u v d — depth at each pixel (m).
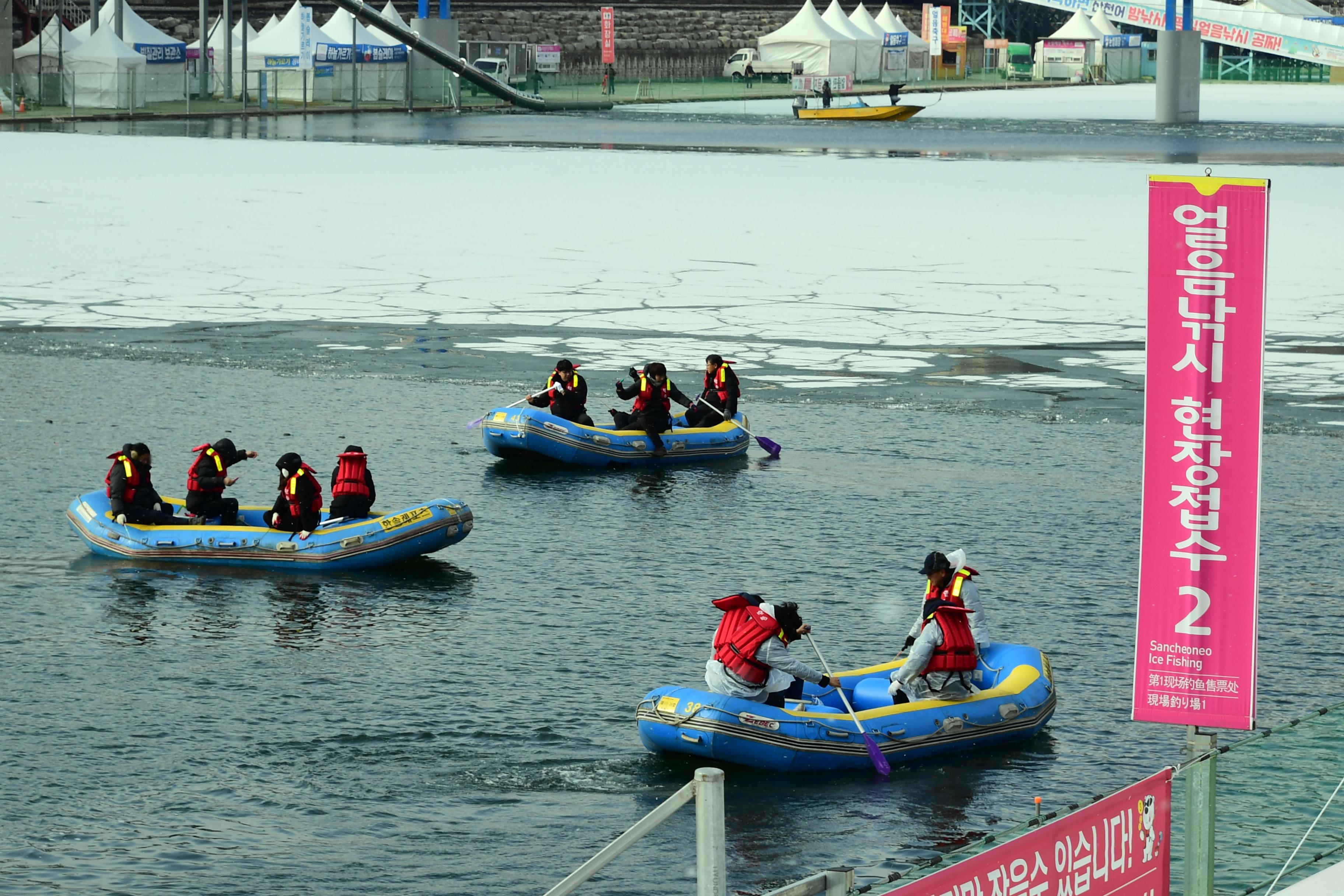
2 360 52.84
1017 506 36.62
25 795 19.97
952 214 93.50
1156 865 13.55
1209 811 13.75
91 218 88.88
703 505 36.88
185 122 162.12
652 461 41.34
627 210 94.88
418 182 108.69
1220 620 16.83
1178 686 17.08
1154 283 16.64
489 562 31.80
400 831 19.14
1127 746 22.22
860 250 80.44
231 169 115.06
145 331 58.84
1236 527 16.67
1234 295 16.38
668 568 31.38
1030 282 71.62
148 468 32.53
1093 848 12.80
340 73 197.25
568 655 25.84
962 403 48.69
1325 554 32.72
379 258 77.44
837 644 26.61
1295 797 13.92
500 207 96.06
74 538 32.94
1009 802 20.20
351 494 31.61
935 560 23.12
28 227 85.06
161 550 31.30
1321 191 100.19
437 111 193.88
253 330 59.50
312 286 69.75
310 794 20.19
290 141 140.00
